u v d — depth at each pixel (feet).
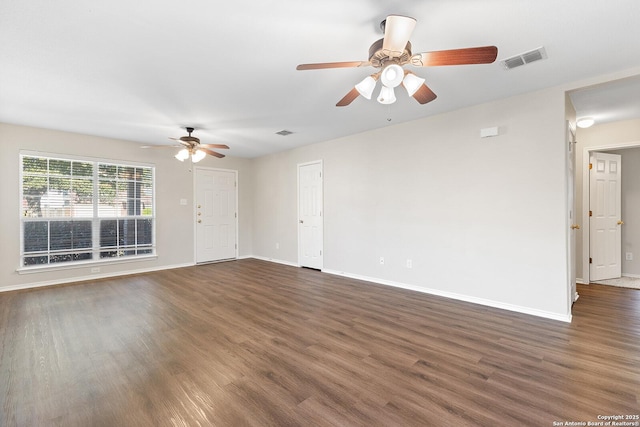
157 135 15.90
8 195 13.85
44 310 11.20
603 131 14.20
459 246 12.17
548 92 10.06
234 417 5.49
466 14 6.23
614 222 15.34
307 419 5.42
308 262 18.92
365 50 7.69
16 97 10.56
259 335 8.99
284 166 20.38
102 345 8.38
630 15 6.25
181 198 19.49
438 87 9.96
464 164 11.97
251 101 11.05
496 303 11.25
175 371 7.05
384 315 10.57
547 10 6.10
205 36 7.00
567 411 5.56
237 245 22.41
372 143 15.14
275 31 6.83
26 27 6.59
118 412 5.64
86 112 12.14
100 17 6.27
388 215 14.56
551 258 10.06
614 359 7.42
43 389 6.34
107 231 16.67
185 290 13.92
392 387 6.37
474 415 5.49
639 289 13.70
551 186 10.04
